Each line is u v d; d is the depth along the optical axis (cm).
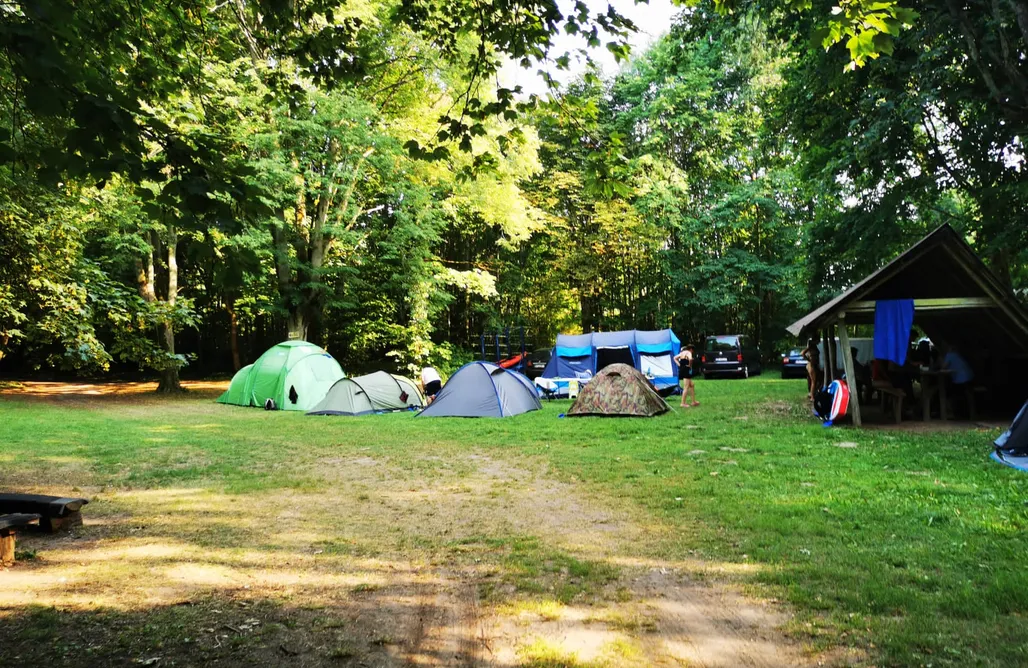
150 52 562
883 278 1191
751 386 2239
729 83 3131
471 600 434
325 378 1858
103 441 1142
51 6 320
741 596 426
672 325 3378
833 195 1953
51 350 1414
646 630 383
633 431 1210
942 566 460
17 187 895
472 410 1517
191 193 343
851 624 378
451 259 3447
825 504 638
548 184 3197
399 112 2217
